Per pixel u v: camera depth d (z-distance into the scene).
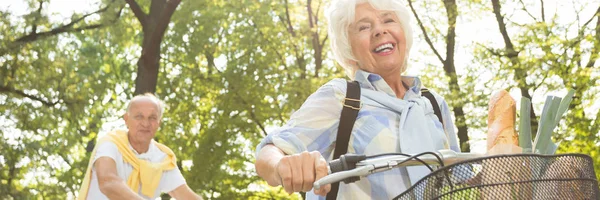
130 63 26.78
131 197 4.21
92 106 23.53
